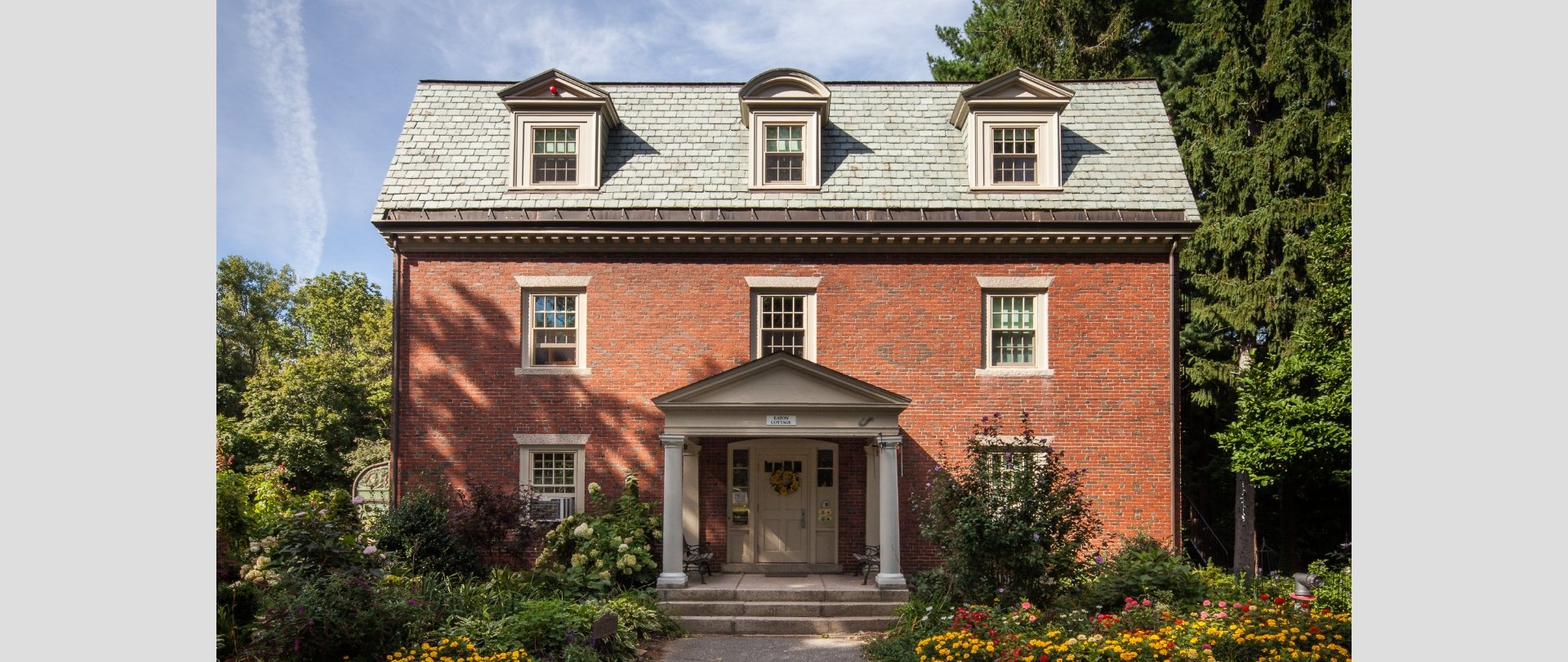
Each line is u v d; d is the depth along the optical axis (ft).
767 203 60.59
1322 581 48.65
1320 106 79.10
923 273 60.18
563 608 45.06
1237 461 61.31
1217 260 83.20
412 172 61.77
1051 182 61.26
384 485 78.07
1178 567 49.19
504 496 55.72
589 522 55.93
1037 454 53.42
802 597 52.16
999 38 104.78
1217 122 85.15
